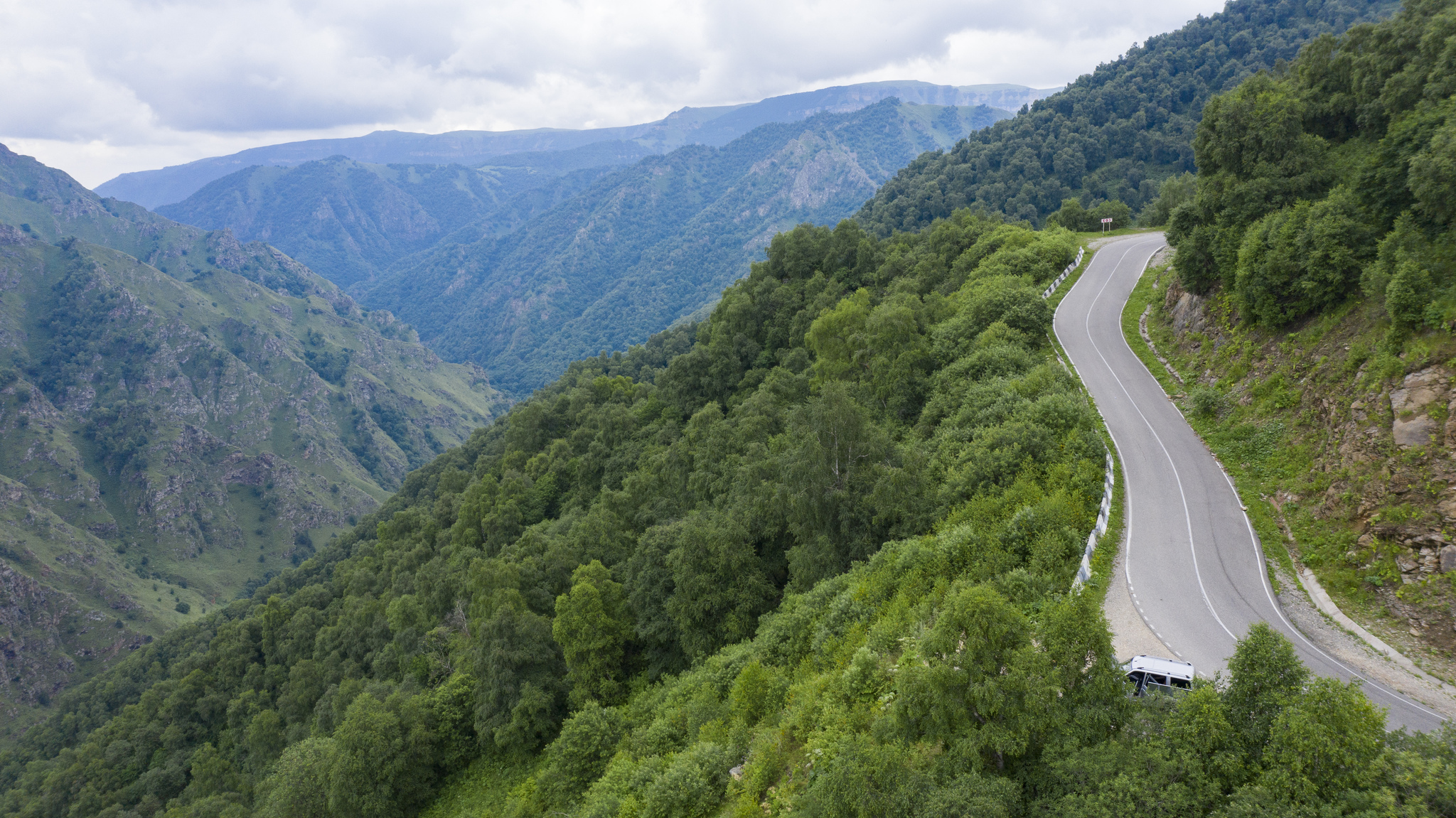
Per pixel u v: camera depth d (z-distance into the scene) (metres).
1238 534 34.28
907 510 39.34
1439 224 34.28
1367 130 45.25
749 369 95.00
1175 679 24.34
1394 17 45.56
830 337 68.31
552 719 48.62
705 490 61.19
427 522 102.31
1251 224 45.59
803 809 22.38
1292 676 17.91
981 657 20.39
